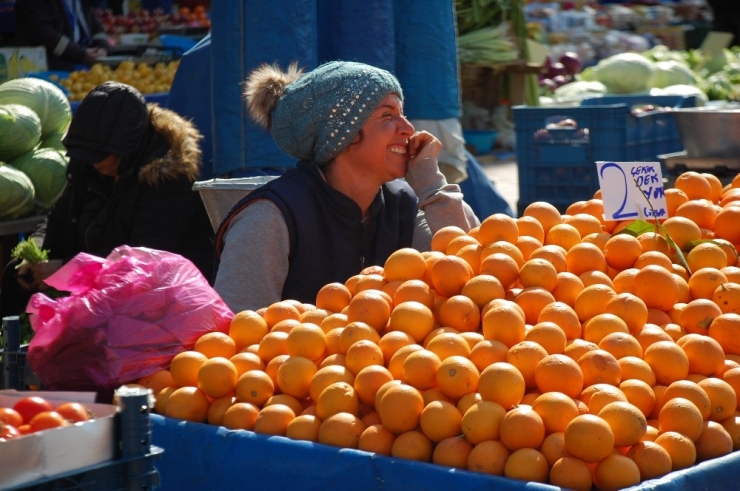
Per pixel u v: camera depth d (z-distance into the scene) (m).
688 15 22.52
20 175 6.93
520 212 8.45
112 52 13.02
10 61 9.72
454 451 2.43
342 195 4.07
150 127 6.06
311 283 4.05
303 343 2.89
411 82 6.38
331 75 4.00
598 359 2.64
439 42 6.37
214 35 5.68
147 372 3.03
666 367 2.72
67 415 2.23
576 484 2.29
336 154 4.04
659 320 3.04
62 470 2.05
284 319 3.16
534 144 8.27
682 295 3.17
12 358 3.22
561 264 3.20
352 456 2.45
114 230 6.04
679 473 2.34
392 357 2.77
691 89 10.90
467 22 14.59
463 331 2.93
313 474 2.49
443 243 3.48
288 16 5.51
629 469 2.30
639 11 21.44
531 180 8.36
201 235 6.21
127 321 3.03
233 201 4.82
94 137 5.79
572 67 15.84
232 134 5.67
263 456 2.56
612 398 2.47
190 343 3.11
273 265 3.93
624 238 3.34
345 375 2.73
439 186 4.38
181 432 2.70
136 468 2.14
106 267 3.15
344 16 5.90
